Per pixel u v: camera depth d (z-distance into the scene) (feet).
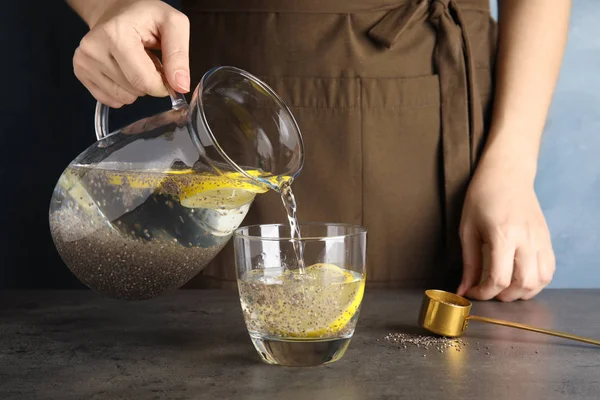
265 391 1.86
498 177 2.81
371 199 2.98
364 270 2.05
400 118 2.94
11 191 4.05
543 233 2.75
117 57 2.22
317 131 2.94
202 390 1.87
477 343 2.18
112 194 2.03
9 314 2.48
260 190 2.04
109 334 2.28
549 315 2.47
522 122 2.90
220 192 2.02
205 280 3.08
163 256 2.07
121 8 2.37
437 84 2.94
